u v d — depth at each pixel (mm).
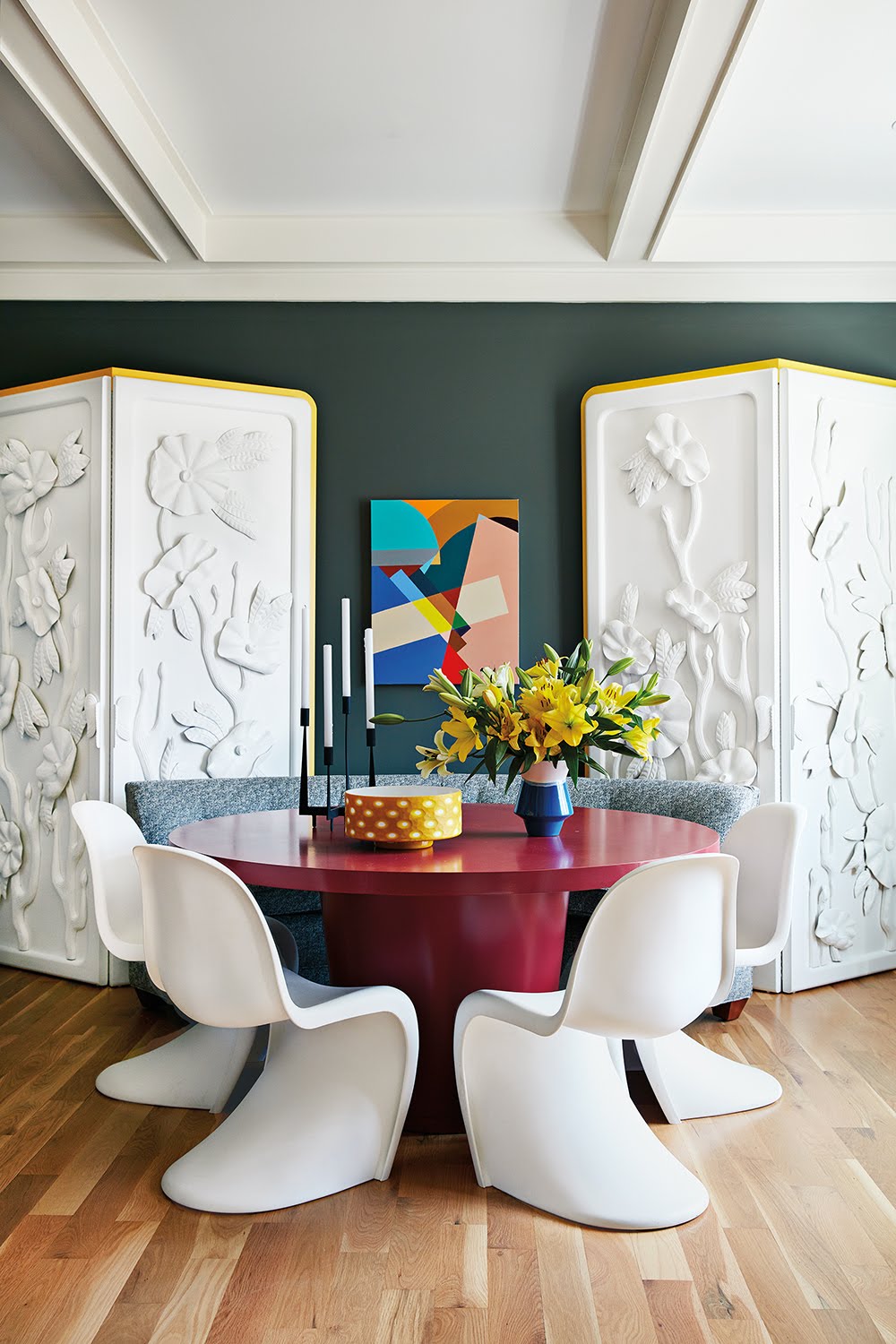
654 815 3090
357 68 3271
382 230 4332
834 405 3986
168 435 4074
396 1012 2254
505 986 2551
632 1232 2086
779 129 3605
